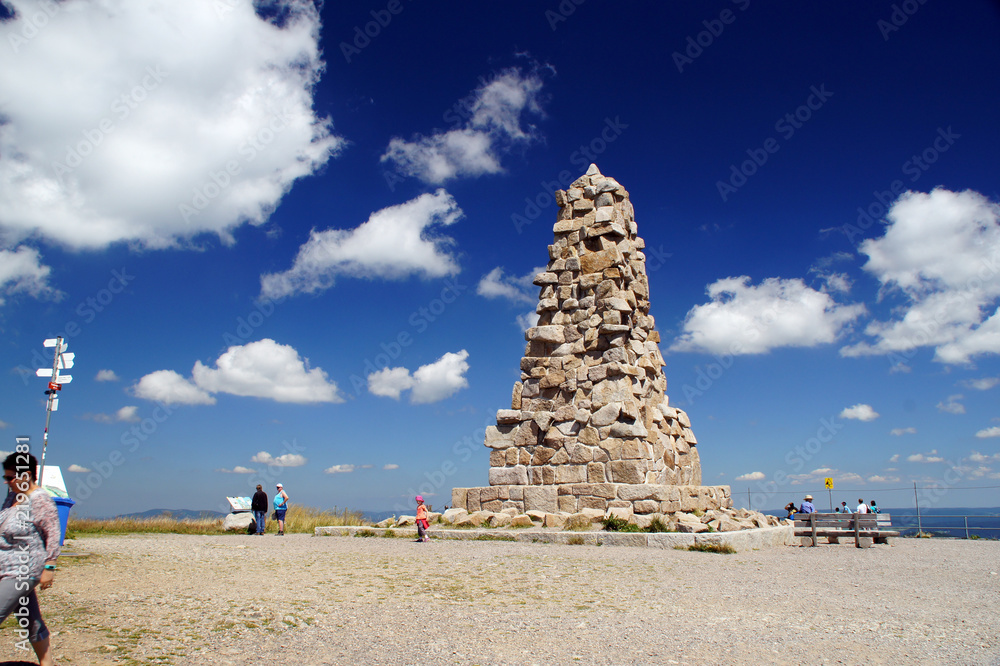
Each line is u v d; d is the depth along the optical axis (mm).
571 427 18016
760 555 13461
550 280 19625
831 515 16812
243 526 21812
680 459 19984
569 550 13680
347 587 9305
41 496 5406
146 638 6465
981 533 23219
